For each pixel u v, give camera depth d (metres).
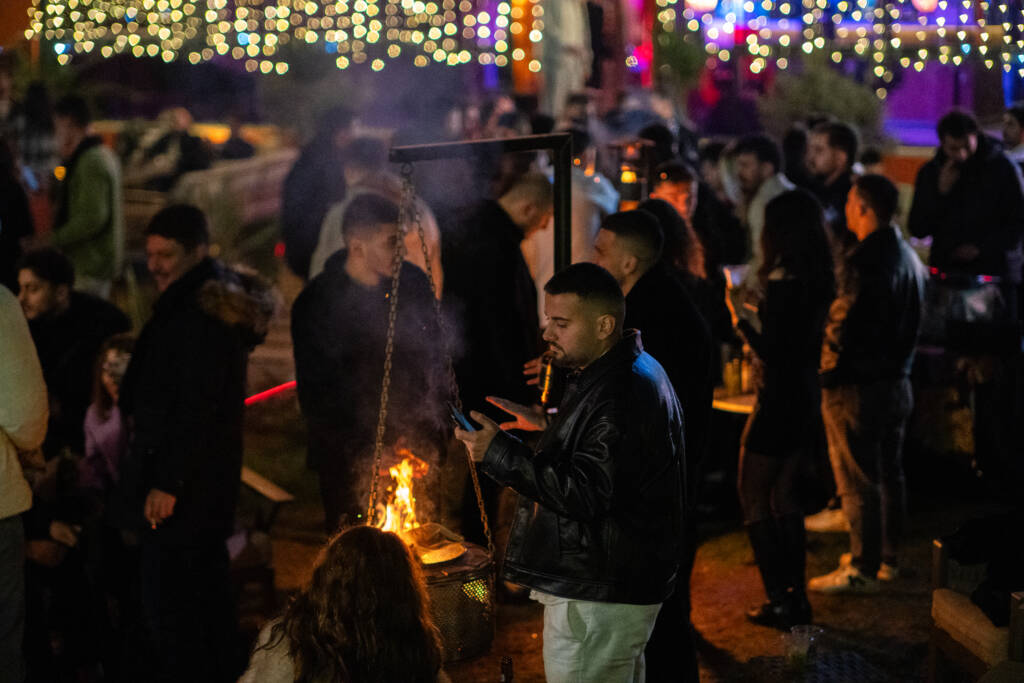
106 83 16.05
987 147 6.99
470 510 5.34
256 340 4.53
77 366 5.35
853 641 5.08
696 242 5.19
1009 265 6.86
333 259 4.81
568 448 3.30
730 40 12.48
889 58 7.83
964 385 6.75
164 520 4.35
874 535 5.50
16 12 6.59
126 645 4.70
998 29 5.96
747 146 7.76
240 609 5.24
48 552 4.63
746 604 5.48
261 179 13.48
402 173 3.94
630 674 3.45
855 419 5.41
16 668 4.07
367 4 13.13
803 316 4.98
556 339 3.33
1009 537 3.93
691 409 4.20
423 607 2.85
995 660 3.75
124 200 13.31
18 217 7.61
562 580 3.30
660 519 3.35
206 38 12.93
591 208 6.72
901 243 5.42
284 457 7.49
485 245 5.08
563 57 12.64
